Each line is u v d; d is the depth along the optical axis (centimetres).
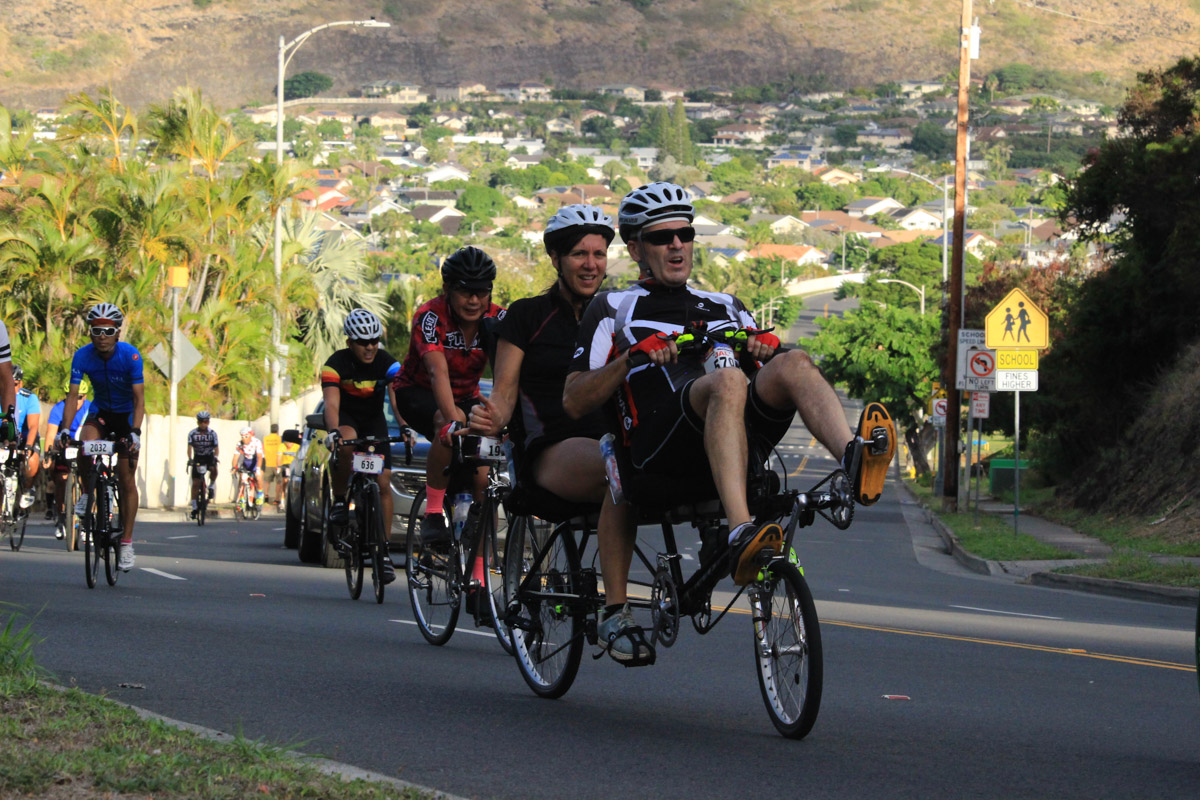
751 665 1013
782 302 18212
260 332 3972
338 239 4956
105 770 557
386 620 1224
